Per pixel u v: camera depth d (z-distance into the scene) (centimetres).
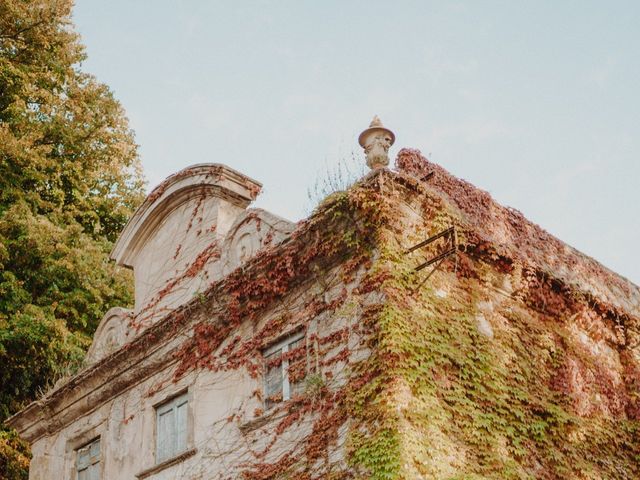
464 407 1223
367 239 1297
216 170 1716
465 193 1498
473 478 1095
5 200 2684
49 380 2472
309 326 1336
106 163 2998
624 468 1430
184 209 1789
